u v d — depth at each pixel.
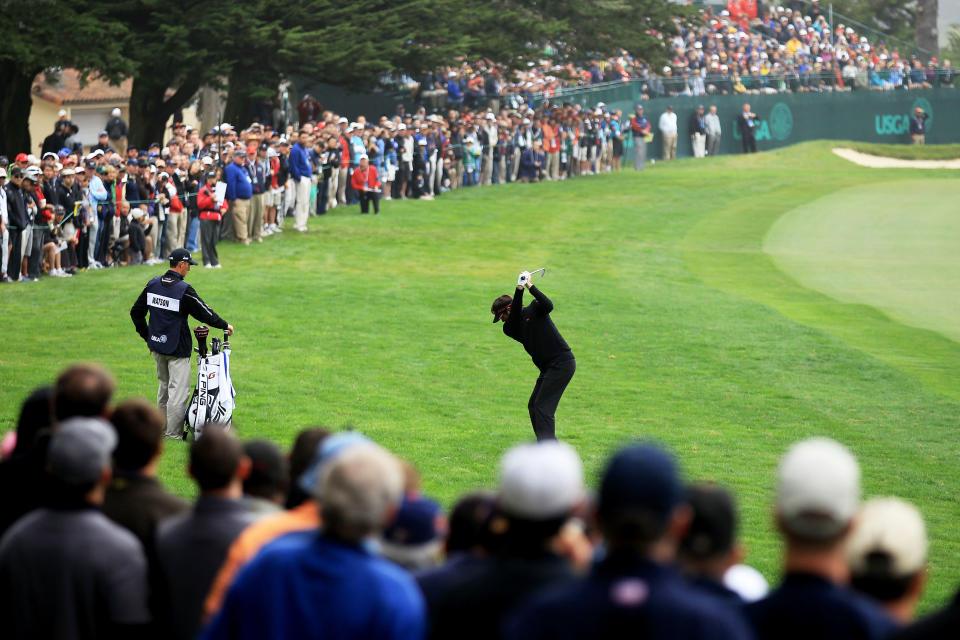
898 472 52.78
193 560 18.64
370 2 154.12
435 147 146.38
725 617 13.13
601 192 160.88
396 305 85.50
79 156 97.19
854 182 182.12
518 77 183.50
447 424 57.41
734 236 130.12
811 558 14.30
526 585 14.88
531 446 15.31
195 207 98.62
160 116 150.88
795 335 81.62
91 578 18.05
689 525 16.05
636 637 12.96
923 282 104.88
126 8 136.00
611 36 185.62
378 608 15.16
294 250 105.38
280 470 20.42
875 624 13.97
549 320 52.03
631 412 61.81
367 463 15.37
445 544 18.53
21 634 18.12
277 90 148.75
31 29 124.00
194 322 76.75
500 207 142.12
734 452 54.69
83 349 67.06
